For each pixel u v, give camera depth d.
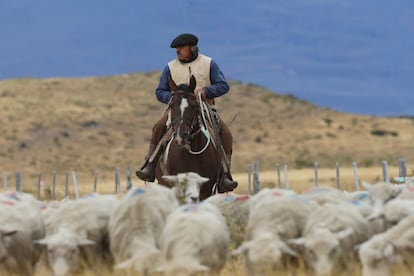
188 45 18.42
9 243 13.21
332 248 12.10
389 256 11.70
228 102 124.94
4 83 127.06
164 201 13.68
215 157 17.84
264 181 54.06
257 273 12.03
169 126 17.81
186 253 12.02
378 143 106.94
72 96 122.38
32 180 82.81
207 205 13.46
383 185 14.90
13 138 100.31
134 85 131.12
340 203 13.73
